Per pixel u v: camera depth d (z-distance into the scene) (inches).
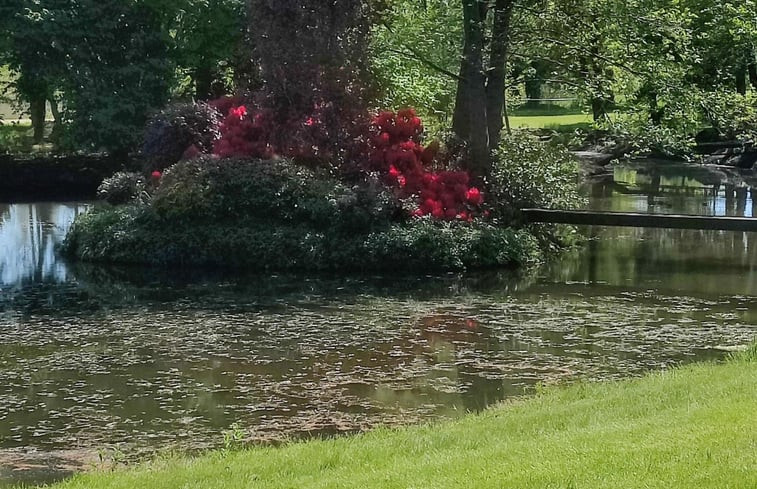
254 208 657.6
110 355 422.6
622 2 741.9
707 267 647.8
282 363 409.7
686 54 791.7
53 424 331.3
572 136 1013.8
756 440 216.8
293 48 695.1
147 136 767.7
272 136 703.1
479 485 201.2
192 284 585.3
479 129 725.3
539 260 669.9
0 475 276.4
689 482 193.0
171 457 290.7
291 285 582.2
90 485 239.9
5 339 450.9
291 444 283.9
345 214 637.9
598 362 408.2
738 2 949.2
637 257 689.6
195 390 371.9
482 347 436.5
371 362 411.2
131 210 682.8
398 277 609.3
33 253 694.5
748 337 450.6
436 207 666.8
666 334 458.9
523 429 266.1
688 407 262.8
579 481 198.1
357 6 701.3
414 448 255.3
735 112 812.0
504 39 737.6
